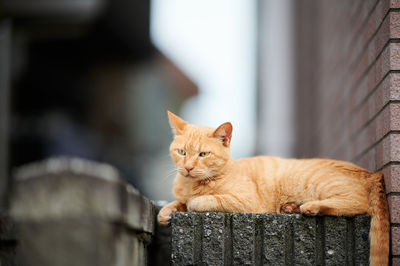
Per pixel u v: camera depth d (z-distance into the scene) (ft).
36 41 34.65
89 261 7.83
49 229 7.92
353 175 13.28
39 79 35.17
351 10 17.21
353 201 12.26
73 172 7.95
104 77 41.73
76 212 7.87
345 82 18.26
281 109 47.50
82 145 38.09
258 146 48.75
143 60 46.37
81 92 39.14
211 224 11.62
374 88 13.71
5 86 30.04
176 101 65.10
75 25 33.24
